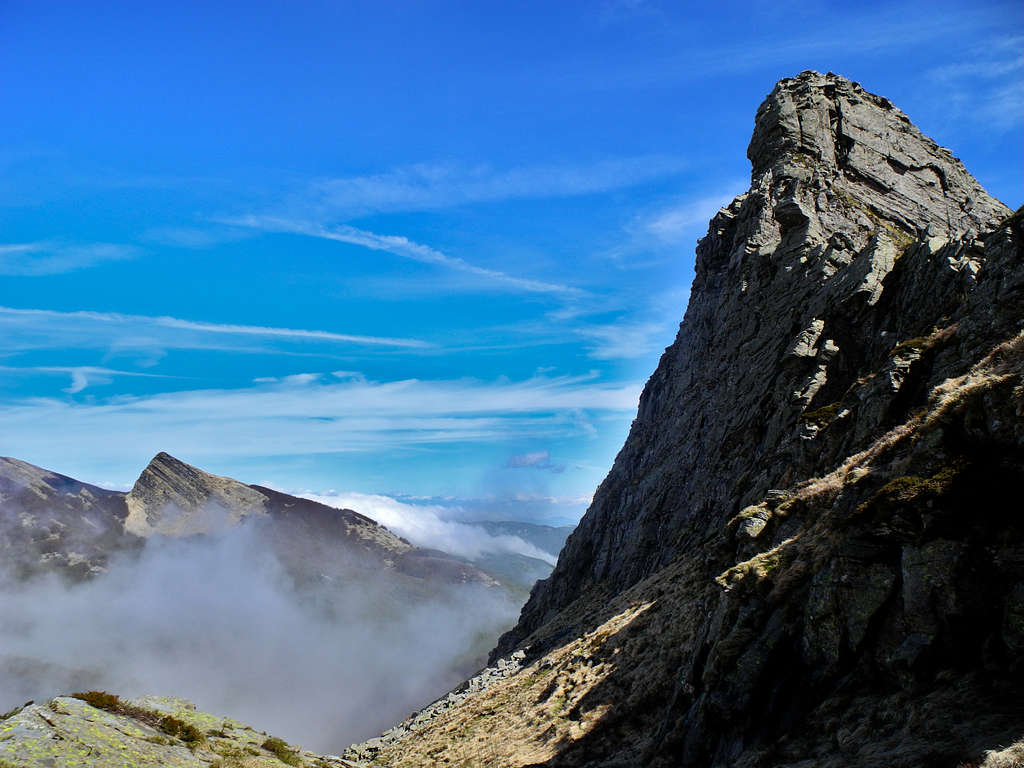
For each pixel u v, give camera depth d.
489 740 51.62
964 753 18.45
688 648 44.16
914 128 110.06
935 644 22.75
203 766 21.73
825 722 24.41
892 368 44.66
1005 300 41.28
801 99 107.88
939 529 24.30
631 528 98.00
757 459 67.69
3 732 19.28
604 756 39.84
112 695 24.05
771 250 88.06
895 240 86.69
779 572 31.19
